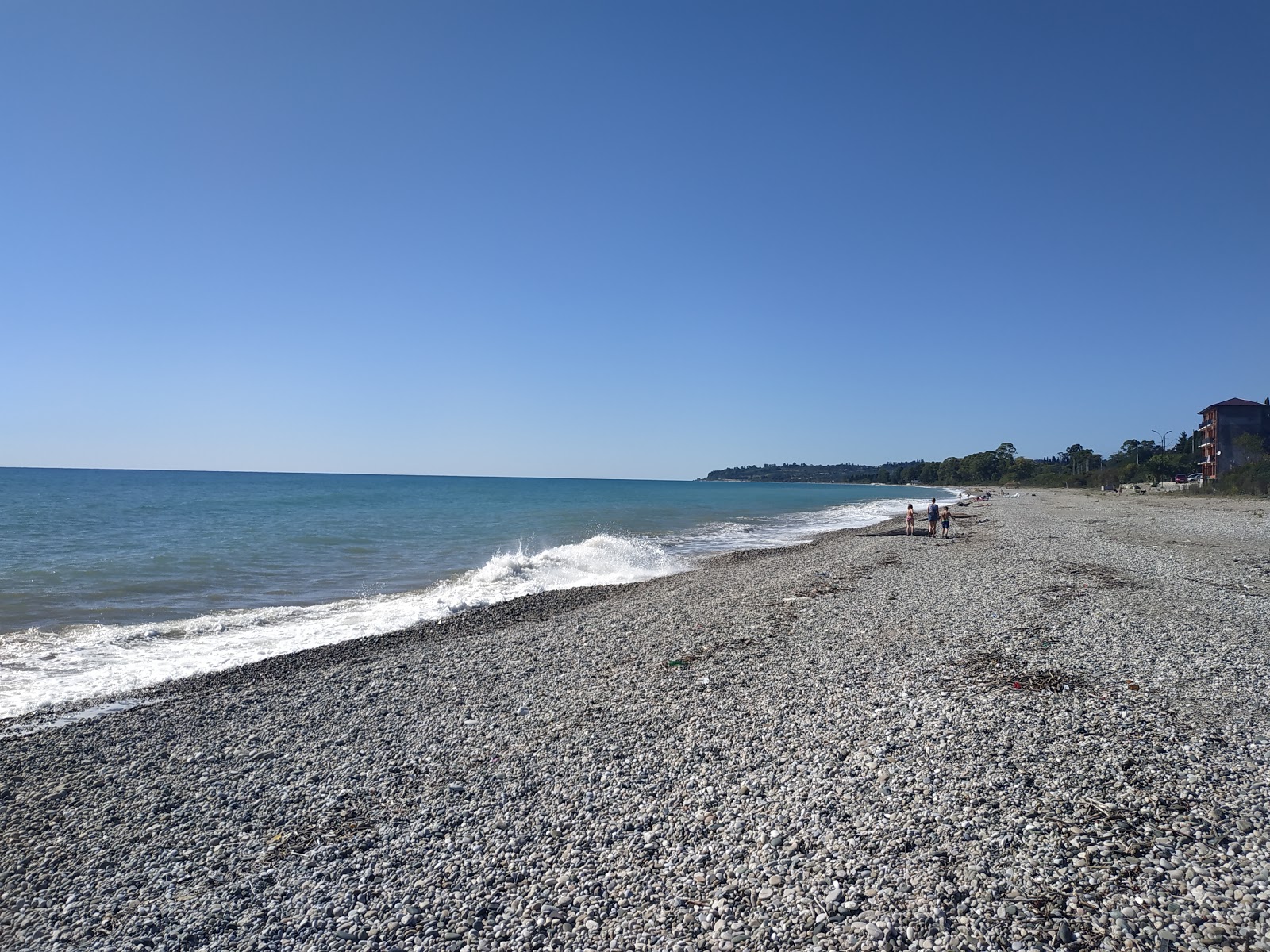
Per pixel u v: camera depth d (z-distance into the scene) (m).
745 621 15.44
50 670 13.14
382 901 5.78
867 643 12.93
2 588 20.48
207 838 6.96
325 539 35.53
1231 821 6.07
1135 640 12.23
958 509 62.56
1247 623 13.48
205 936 5.43
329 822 7.18
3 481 129.75
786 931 5.08
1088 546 27.30
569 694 10.95
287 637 15.80
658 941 5.09
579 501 87.44
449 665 13.00
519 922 5.41
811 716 9.30
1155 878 5.34
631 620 16.52
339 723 10.09
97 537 34.41
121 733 9.87
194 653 14.41
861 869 5.76
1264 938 4.61
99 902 5.95
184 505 62.28
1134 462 114.44
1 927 5.64
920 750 7.95
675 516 59.56
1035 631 13.09
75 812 7.57
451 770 8.30
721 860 6.06
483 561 29.34
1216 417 80.62
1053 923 4.93
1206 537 30.47
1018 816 6.39
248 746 9.34
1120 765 7.28
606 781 7.74
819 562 25.56
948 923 5.04
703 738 8.82
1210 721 8.41
